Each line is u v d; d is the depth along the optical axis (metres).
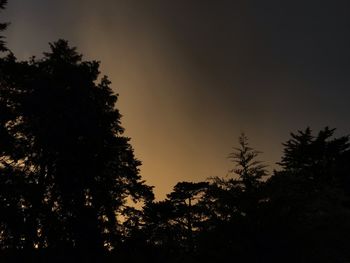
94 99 24.22
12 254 18.61
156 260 22.80
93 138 21.52
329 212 11.78
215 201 12.35
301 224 11.52
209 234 11.74
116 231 22.31
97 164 21.34
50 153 20.62
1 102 20.08
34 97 21.02
